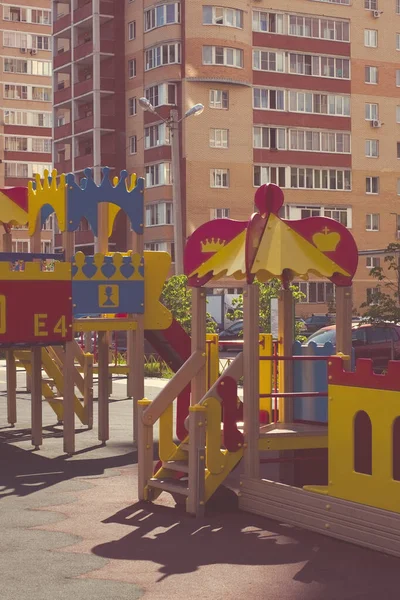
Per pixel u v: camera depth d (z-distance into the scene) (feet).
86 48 240.94
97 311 49.98
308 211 235.20
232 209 224.74
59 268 48.67
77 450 49.39
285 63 233.14
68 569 26.11
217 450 33.65
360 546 28.40
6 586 24.49
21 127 325.21
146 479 35.68
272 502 32.27
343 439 29.35
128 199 51.42
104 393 52.65
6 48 324.19
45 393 62.75
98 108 237.66
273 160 230.27
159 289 52.01
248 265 34.30
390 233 244.42
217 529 30.94
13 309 47.39
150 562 26.81
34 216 53.78
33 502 35.63
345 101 240.32
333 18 239.09
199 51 221.66
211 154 223.10
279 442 34.53
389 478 27.71
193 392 37.83
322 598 23.36
